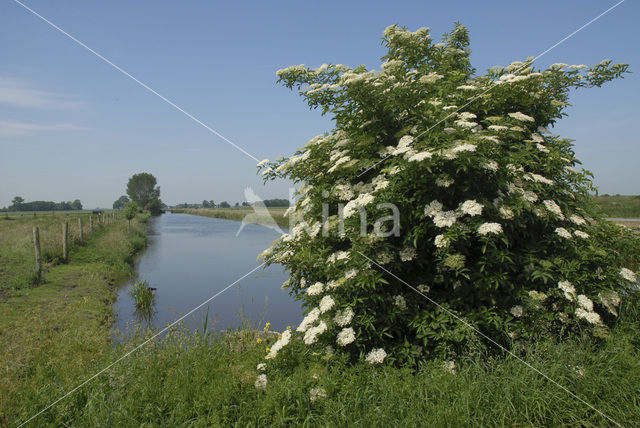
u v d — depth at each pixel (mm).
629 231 4113
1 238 15992
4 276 9320
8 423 2975
